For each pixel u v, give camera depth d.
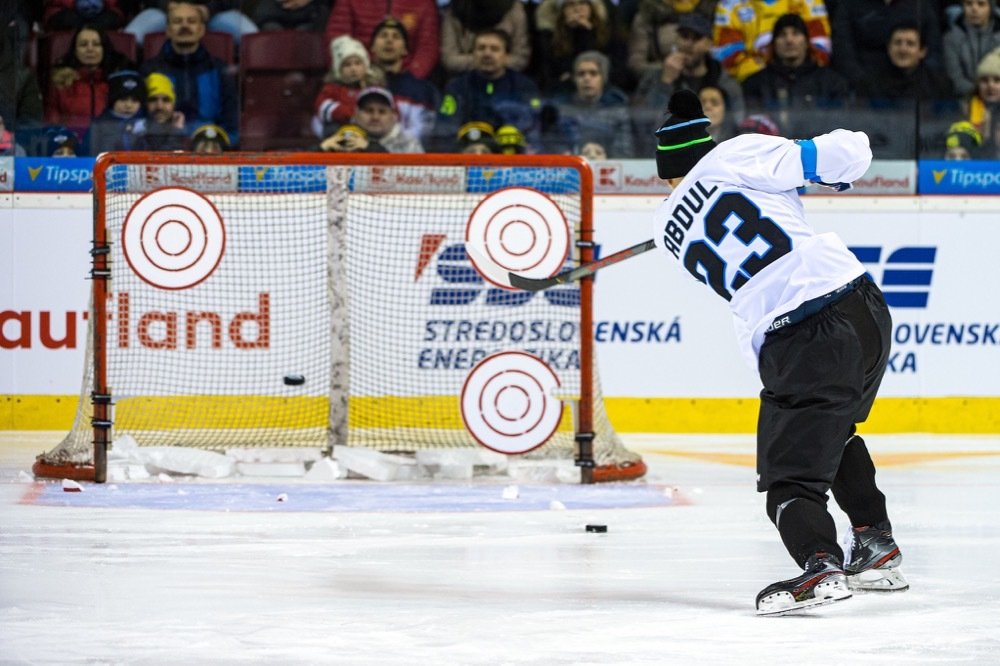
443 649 7.08
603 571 9.59
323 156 14.75
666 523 11.96
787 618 7.96
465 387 14.75
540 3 21.48
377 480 14.95
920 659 6.92
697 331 19.64
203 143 21.31
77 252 19.73
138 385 17.92
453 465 15.04
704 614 8.05
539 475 15.05
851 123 21.42
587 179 14.81
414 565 9.78
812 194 20.00
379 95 21.38
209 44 21.23
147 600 8.43
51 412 19.56
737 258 7.94
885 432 19.73
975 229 20.03
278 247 18.88
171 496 13.46
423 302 18.91
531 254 14.56
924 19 21.28
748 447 18.20
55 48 20.88
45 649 7.05
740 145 8.03
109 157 14.51
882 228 19.97
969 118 21.36
